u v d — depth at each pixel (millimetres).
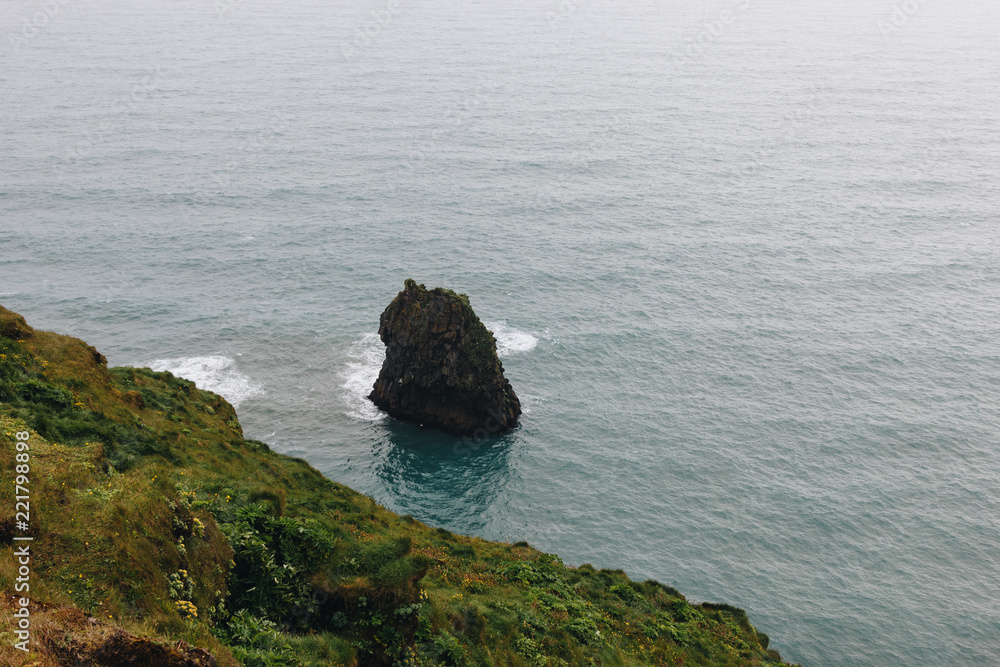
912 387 83812
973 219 139625
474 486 65562
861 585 56062
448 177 157875
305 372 82750
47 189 140000
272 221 129250
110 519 17641
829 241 128125
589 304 101688
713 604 44625
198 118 199750
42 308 94375
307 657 19062
